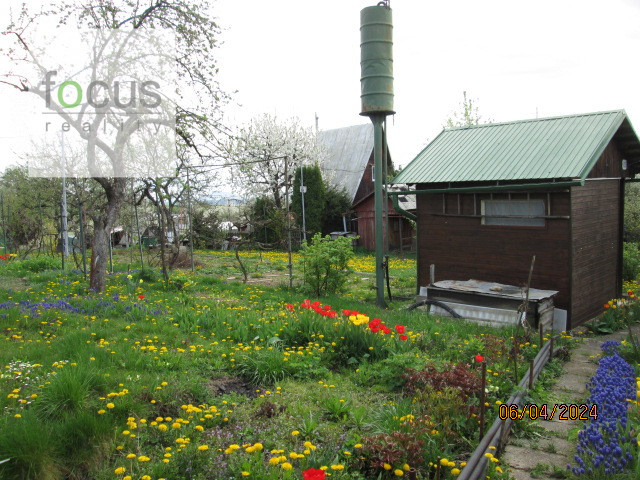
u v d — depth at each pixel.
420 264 11.66
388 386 5.27
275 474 3.23
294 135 31.89
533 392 5.11
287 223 13.47
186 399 4.57
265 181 32.00
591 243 10.16
